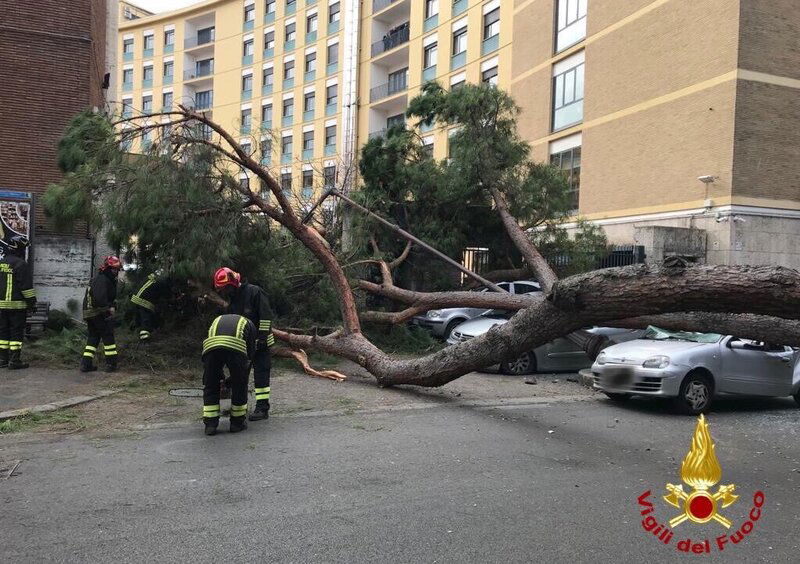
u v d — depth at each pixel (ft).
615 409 28.53
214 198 31.19
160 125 30.37
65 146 32.40
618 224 72.64
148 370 30.89
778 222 60.70
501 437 22.17
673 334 31.58
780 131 60.90
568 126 82.58
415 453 19.66
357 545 12.83
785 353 30.37
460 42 112.27
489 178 44.88
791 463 20.33
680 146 65.10
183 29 179.11
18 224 36.83
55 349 32.94
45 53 41.86
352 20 121.49
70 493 15.40
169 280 33.73
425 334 44.60
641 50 70.59
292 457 18.80
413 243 47.57
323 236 41.50
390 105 130.52
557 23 85.40
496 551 12.73
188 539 12.94
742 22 59.67
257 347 23.48
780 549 13.25
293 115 152.35
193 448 19.48
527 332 24.54
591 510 15.19
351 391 29.35
